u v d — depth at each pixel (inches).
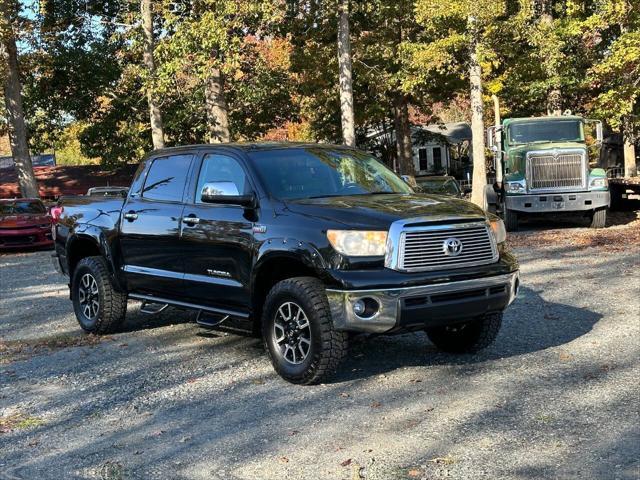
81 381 250.1
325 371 222.5
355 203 235.9
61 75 1397.6
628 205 874.1
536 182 709.3
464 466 161.5
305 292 223.1
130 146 1577.3
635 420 184.2
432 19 884.0
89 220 324.8
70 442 190.7
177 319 350.6
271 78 1206.3
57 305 418.3
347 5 965.2
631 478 151.3
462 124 2239.2
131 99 1450.5
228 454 175.9
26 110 1462.8
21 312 401.1
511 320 310.7
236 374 248.4
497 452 168.4
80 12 1273.4
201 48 848.3
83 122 1579.7
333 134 1624.0
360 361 257.3
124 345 300.8
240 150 266.4
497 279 227.6
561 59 971.3
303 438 183.9
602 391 208.5
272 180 252.7
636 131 932.6
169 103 1467.8
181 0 914.7
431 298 217.2
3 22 1038.4
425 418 194.1
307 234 225.5
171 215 279.4
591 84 836.0
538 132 740.7
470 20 866.1
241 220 249.4
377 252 216.5
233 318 265.4
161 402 221.5
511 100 1330.0
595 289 372.5
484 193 818.8
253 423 197.6
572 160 702.5
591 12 916.0
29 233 824.3
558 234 663.8
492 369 238.5
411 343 283.0
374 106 1327.5
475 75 924.6
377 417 196.9
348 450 174.2
